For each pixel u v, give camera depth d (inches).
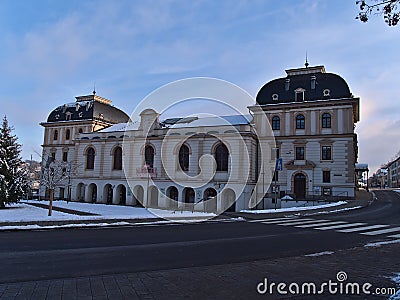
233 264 335.0
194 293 237.1
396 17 240.7
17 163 1263.5
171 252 402.0
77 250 409.1
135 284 258.1
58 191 2062.0
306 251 415.8
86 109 2386.8
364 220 802.2
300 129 1649.9
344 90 1605.6
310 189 1579.7
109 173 1798.7
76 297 227.0
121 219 801.6
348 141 1556.3
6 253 383.9
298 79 1731.1
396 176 4633.4
